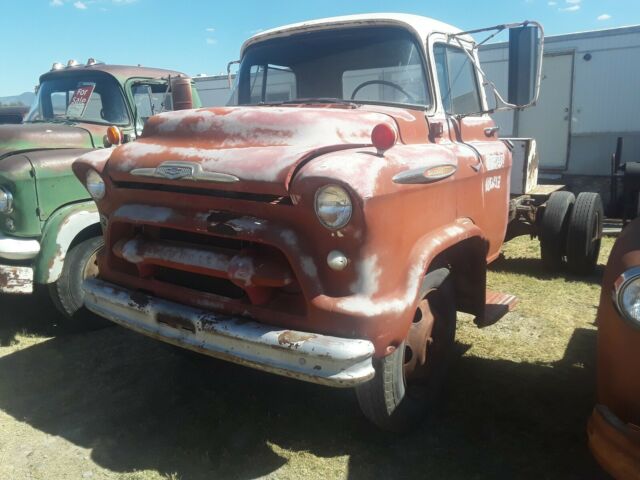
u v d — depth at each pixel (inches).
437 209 119.6
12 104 340.8
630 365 85.4
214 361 162.7
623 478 81.7
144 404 140.6
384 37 145.8
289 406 137.1
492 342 169.5
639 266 86.0
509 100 137.3
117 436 127.0
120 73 225.5
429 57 140.3
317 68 155.9
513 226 252.5
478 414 131.3
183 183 109.5
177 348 161.8
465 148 140.5
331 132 109.7
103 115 222.5
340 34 151.9
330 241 97.3
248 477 112.3
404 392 117.8
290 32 160.2
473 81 165.9
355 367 95.1
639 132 437.7
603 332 91.3
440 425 127.6
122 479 112.5
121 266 130.7
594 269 246.7
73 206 177.5
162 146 120.0
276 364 99.4
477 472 112.0
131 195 122.1
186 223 110.7
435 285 123.8
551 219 235.1
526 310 196.5
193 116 121.4
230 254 108.8
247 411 135.5
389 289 102.2
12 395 146.1
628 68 434.0
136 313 120.0
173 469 115.2
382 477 111.5
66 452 121.5
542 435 123.3
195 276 118.2
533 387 143.3
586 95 452.8
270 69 165.3
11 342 179.2
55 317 201.9
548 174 477.7
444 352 133.9
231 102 173.6
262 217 103.3
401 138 121.6
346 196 94.0
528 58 133.3
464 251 136.1
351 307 97.0
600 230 247.0
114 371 158.9
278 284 102.3
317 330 99.0
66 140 199.2
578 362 157.0
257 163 102.1
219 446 122.2
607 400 89.7
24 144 187.8
